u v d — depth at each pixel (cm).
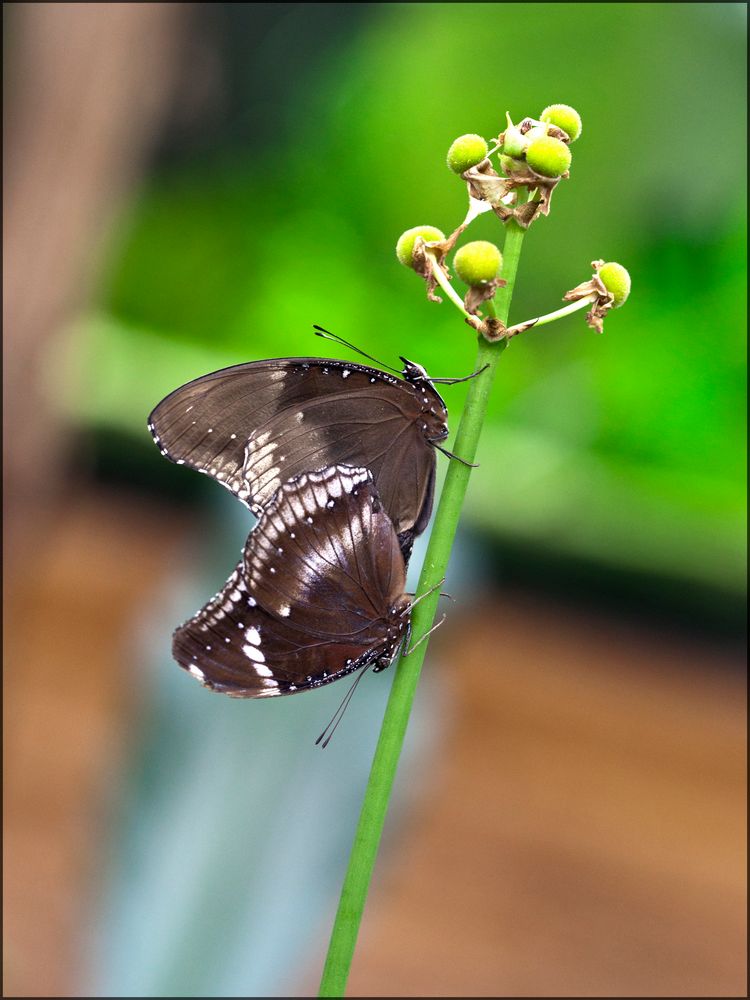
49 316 114
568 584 269
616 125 108
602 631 269
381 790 46
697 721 233
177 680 54
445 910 140
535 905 147
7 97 110
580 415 255
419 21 127
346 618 48
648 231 122
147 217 297
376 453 49
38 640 204
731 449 252
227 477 49
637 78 107
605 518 258
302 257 264
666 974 136
